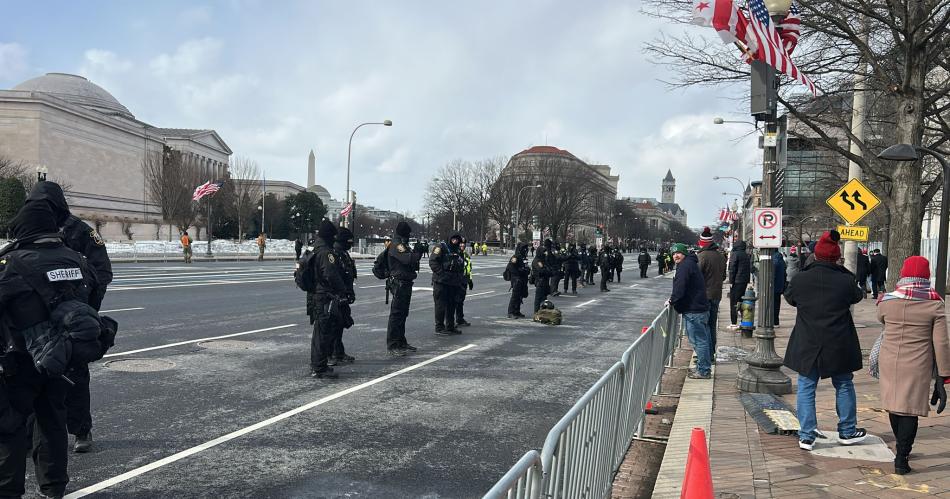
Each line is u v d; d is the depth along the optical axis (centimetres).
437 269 1199
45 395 408
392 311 992
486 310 1691
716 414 657
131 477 466
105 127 8288
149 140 9375
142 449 526
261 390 733
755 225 773
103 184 8244
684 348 1170
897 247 1089
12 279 382
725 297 2470
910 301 486
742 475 473
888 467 497
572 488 318
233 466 495
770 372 759
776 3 785
